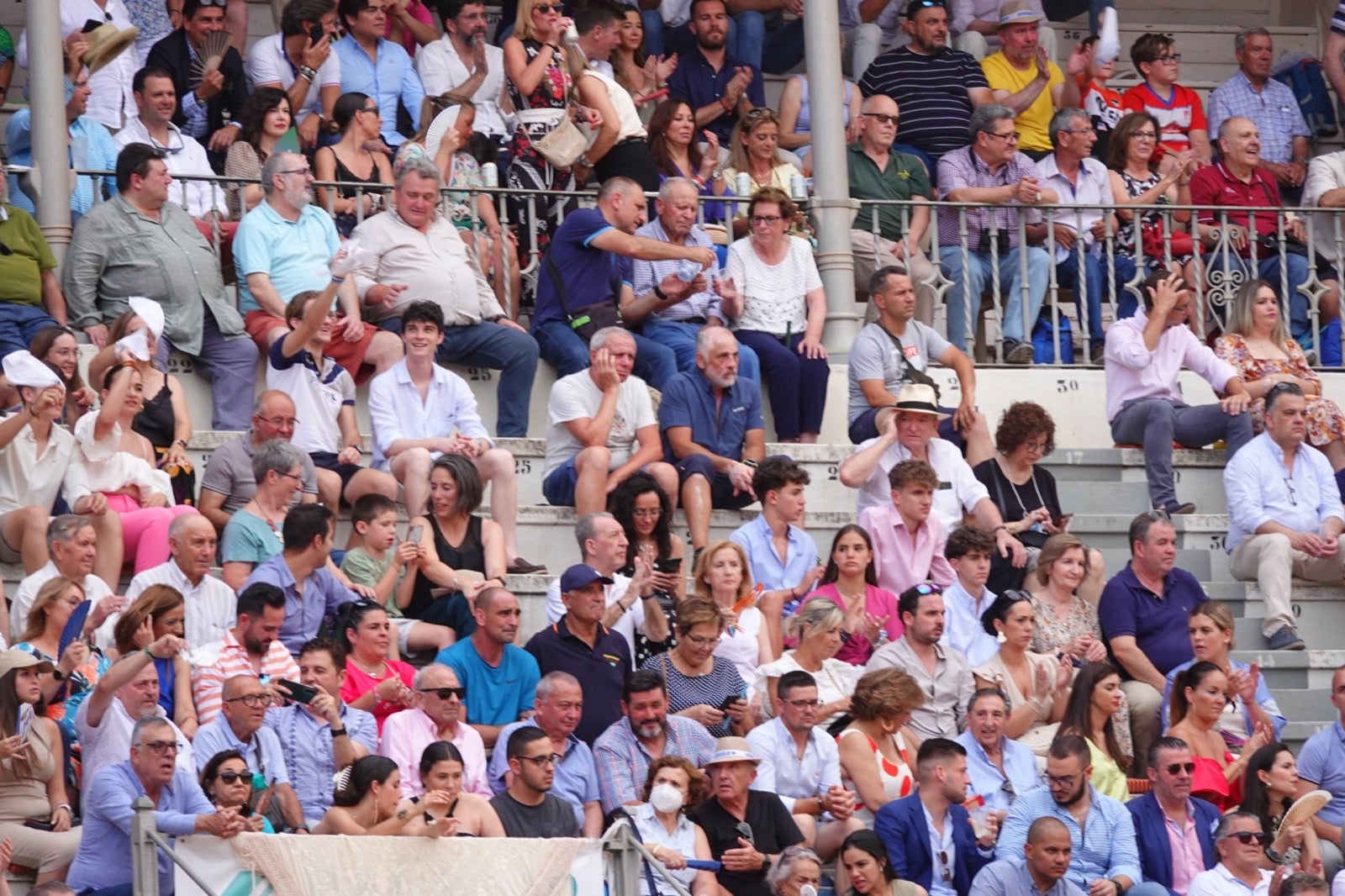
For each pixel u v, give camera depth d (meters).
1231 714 41.22
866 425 46.94
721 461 44.31
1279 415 46.03
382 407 43.31
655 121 52.44
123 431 41.00
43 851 34.03
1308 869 38.34
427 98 54.53
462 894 32.34
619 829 33.34
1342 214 53.97
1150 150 55.41
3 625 38.16
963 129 56.59
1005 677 40.44
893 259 51.81
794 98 57.03
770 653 40.78
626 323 48.38
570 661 38.50
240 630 36.56
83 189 48.25
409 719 36.28
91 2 53.59
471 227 49.38
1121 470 48.53
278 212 46.59
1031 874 36.06
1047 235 52.47
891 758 38.19
